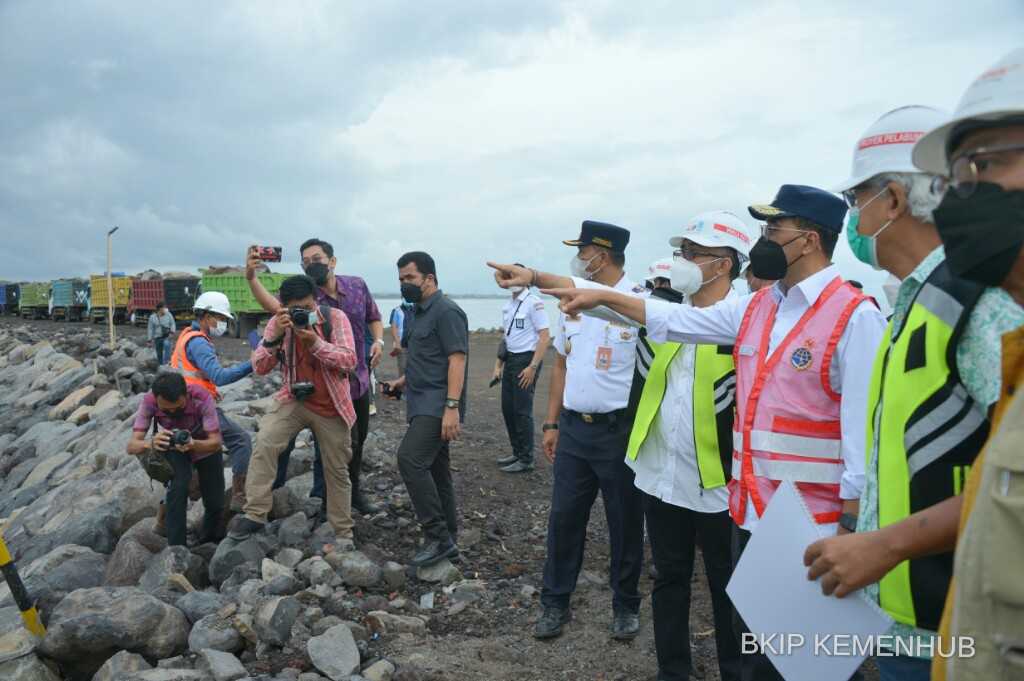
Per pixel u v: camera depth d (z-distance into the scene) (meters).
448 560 5.35
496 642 4.38
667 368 3.65
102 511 6.66
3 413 16.36
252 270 5.37
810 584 2.14
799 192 2.81
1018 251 1.46
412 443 5.20
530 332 7.81
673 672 3.71
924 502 1.81
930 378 1.81
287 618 4.29
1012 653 1.42
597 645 4.38
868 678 4.00
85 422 13.39
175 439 5.38
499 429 10.30
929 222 2.06
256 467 5.39
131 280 39.34
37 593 5.06
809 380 2.76
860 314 2.67
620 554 4.40
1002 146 1.53
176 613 4.34
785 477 2.79
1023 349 1.49
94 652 4.13
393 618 4.48
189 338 5.93
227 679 3.81
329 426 5.42
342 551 5.29
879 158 2.12
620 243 4.64
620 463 4.31
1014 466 1.40
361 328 6.26
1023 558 1.39
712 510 3.50
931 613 1.85
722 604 3.58
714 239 3.55
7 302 56.59
